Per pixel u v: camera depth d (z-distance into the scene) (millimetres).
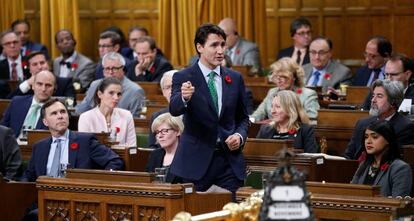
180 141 16062
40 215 15594
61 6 37500
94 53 41500
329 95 26391
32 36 40906
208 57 15797
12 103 23703
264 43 35344
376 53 27312
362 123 19234
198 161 15836
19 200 17281
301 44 31406
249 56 32344
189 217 10195
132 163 18891
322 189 13898
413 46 36812
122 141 21500
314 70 28891
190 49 34531
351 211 13258
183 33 34625
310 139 19453
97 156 18250
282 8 38438
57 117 18172
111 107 21438
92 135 18422
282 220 8781
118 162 18250
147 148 20188
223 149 15961
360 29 37531
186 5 34531
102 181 15055
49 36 38219
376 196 13625
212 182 15961
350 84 28641
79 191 15211
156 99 26359
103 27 41438
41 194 15547
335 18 37812
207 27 15836
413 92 22656
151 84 28047
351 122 21656
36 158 18453
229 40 32156
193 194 14625
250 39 34969
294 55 31594
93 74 33094
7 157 18781
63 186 15312
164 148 17547
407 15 36812
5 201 17203
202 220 10266
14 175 18734
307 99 23547
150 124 20359
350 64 37625
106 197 14977
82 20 41438
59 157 18281
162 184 14531
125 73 30109
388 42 27359
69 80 28062
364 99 25312
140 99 25203
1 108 26047
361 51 37594
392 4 36969
